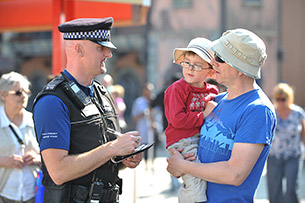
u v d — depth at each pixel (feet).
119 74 118.62
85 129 14.84
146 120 51.83
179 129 16.10
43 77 127.65
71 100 14.76
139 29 113.39
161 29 111.96
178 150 15.96
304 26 121.49
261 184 47.60
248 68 14.16
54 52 28.68
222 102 15.37
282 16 120.47
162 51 112.27
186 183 15.58
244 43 14.06
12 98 20.88
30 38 124.57
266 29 113.60
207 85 17.15
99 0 26.58
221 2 108.88
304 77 122.01
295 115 33.96
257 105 14.03
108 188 15.46
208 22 109.29
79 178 14.94
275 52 115.24
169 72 112.06
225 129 14.57
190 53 16.29
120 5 34.83
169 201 39.19
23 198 20.84
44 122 14.11
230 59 14.23
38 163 21.31
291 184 33.76
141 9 33.91
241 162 13.76
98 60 15.25
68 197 14.74
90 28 14.92
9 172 20.71
